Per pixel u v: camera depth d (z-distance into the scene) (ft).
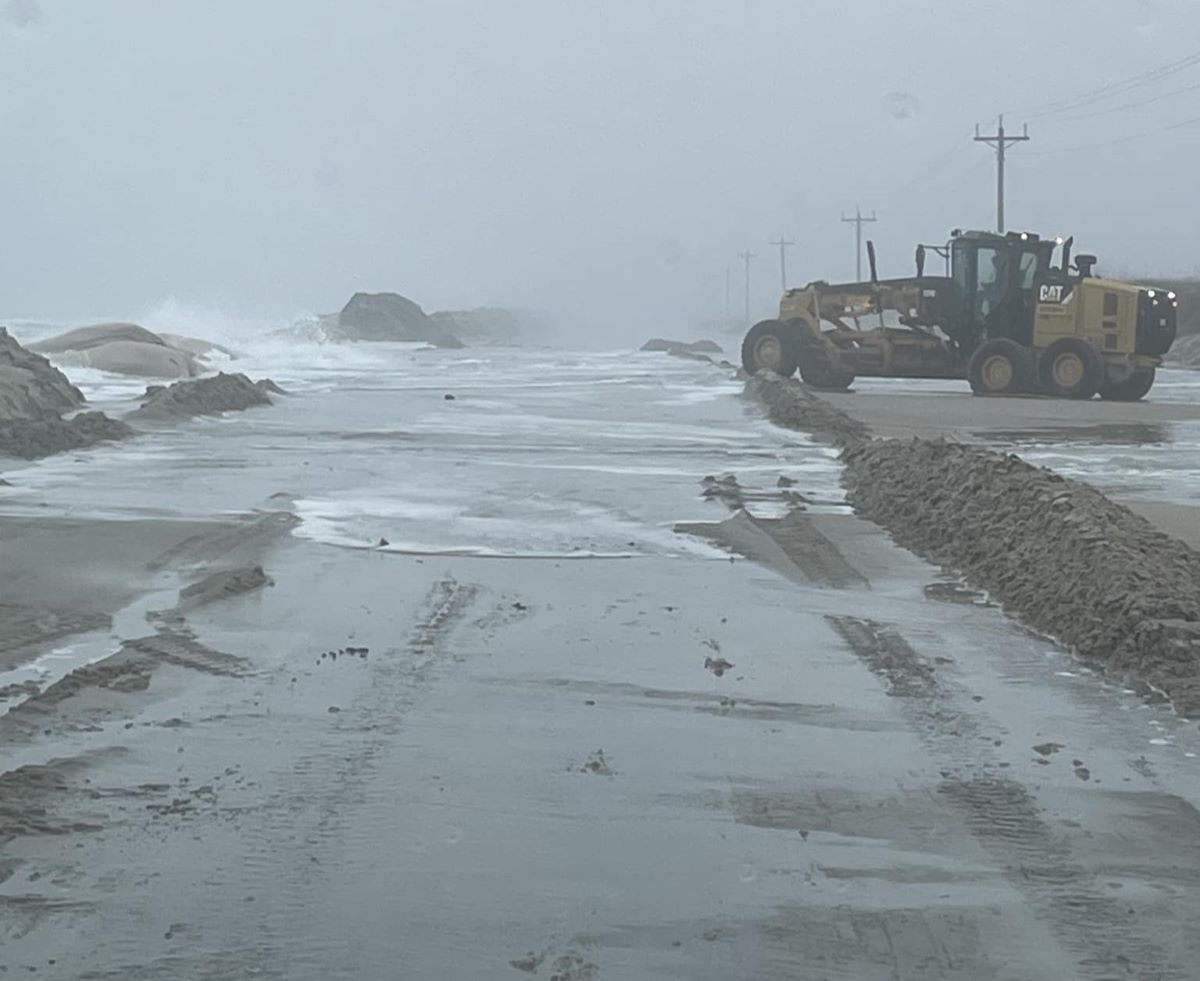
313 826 25.94
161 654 37.35
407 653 38.06
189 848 24.84
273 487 67.82
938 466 64.80
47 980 20.27
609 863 24.53
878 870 24.41
